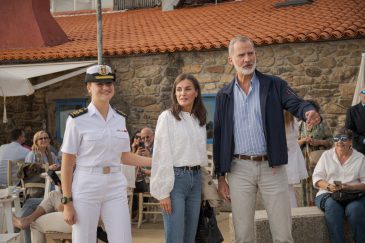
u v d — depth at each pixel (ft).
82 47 43.91
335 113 35.94
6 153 30.94
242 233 15.24
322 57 36.22
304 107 14.17
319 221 20.61
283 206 14.97
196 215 15.61
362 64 28.91
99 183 14.01
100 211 14.30
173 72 40.32
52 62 42.91
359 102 27.35
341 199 20.38
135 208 29.43
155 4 65.10
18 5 47.83
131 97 41.11
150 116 40.57
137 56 40.86
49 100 44.47
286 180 15.21
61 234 18.47
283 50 37.11
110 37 47.09
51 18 48.93
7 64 44.29
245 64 14.69
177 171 15.24
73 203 14.02
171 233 15.10
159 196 15.03
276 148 14.69
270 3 50.96
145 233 26.61
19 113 45.39
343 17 39.27
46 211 19.15
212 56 39.09
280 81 15.03
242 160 15.14
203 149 15.66
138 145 29.91
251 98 14.99
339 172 21.24
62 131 44.09
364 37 35.22
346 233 21.06
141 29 49.08
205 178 15.96
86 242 14.02
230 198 15.49
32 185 23.12
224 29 42.55
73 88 43.57
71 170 14.06
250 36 38.24
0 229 19.16
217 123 15.48
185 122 15.48
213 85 39.04
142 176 28.35
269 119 14.73
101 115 14.33
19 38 47.44
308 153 26.17
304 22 39.78
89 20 60.80
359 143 26.35
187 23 48.32
